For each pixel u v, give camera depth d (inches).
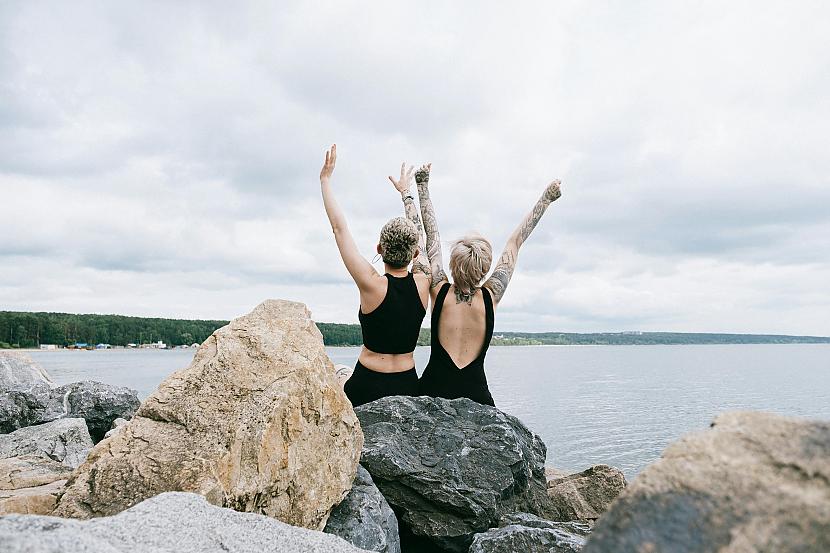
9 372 388.8
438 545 179.0
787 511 58.1
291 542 97.7
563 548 142.5
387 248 215.0
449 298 219.3
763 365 4394.7
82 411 347.3
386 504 166.9
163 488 125.8
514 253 238.5
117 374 2185.0
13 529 77.8
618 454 772.0
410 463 181.8
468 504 175.9
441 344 221.3
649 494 64.9
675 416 1198.9
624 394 1752.0
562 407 1381.6
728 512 60.2
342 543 101.1
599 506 239.6
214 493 126.6
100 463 132.0
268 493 140.2
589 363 4773.6
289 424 146.4
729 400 1563.7
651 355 7687.0
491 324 220.2
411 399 204.4
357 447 164.9
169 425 142.4
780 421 69.6
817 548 54.7
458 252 214.8
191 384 150.2
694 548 58.6
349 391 222.1
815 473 61.1
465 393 220.1
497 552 144.9
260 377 151.9
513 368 3745.1
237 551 92.4
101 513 121.6
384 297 213.5
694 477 64.7
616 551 61.4
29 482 203.9
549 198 247.4
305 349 163.5
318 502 148.9
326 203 214.7
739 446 67.0
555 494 240.5
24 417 334.6
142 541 87.5
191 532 93.5
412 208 258.5
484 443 192.9
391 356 221.3
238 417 142.5
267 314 173.5
